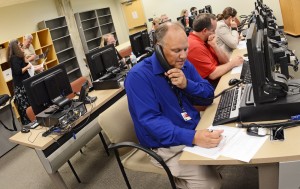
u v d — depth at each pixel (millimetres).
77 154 3090
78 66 7992
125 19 10391
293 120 1196
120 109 1820
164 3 9641
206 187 1437
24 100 3686
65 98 2299
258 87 1251
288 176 1049
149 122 1407
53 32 7379
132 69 1512
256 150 1091
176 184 1546
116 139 1716
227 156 1110
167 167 1465
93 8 9172
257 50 1182
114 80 2826
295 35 6293
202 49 2381
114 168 2662
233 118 1340
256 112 1280
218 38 3135
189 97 1616
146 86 1460
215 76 2338
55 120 2154
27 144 2047
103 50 2977
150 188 2225
